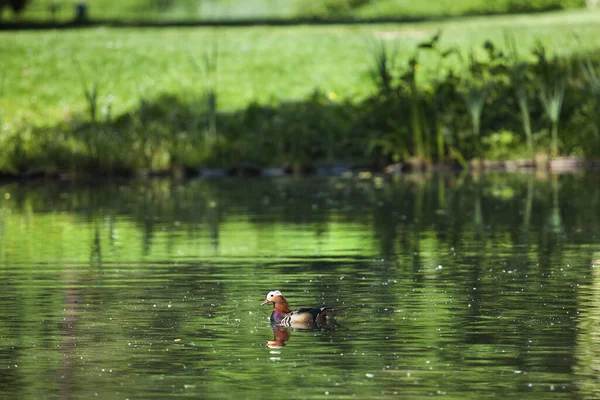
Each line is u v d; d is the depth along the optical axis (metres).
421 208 28.70
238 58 46.06
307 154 39.84
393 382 12.70
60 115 42.22
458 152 38.91
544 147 38.88
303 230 25.16
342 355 13.88
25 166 38.69
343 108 40.72
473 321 15.59
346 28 51.94
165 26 56.19
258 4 72.38
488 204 29.16
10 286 18.83
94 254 22.16
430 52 46.19
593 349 14.00
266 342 14.61
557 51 45.16
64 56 46.69
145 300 17.44
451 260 20.72
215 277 19.38
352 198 31.30
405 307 16.58
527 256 21.00
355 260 20.89
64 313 16.59
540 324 15.34
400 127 39.50
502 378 12.80
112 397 12.37
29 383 12.93
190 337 14.95
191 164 39.31
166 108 42.25
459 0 65.06
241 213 28.58
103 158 38.84
